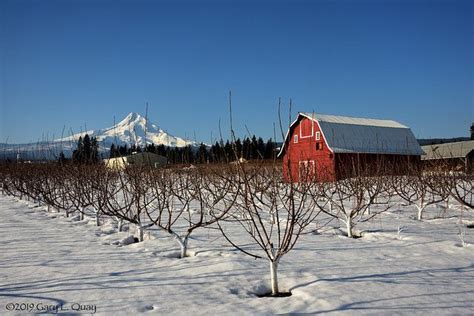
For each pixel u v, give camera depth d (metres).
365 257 6.23
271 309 4.10
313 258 6.19
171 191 7.62
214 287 4.86
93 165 11.28
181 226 9.78
